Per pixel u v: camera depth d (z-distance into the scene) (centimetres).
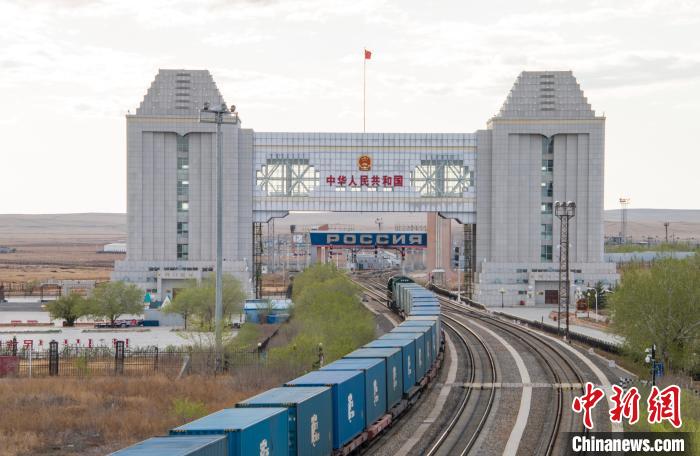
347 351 8494
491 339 11375
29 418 6519
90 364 9369
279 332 11462
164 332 13175
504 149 17550
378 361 5481
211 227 17188
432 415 6247
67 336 12688
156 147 17150
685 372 9044
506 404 6725
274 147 17550
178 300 13262
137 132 17075
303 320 11050
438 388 7500
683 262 9400
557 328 12112
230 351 9044
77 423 6369
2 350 10206
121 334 12925
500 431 5725
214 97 17188
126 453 2962
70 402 7231
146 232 17138
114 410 6819
